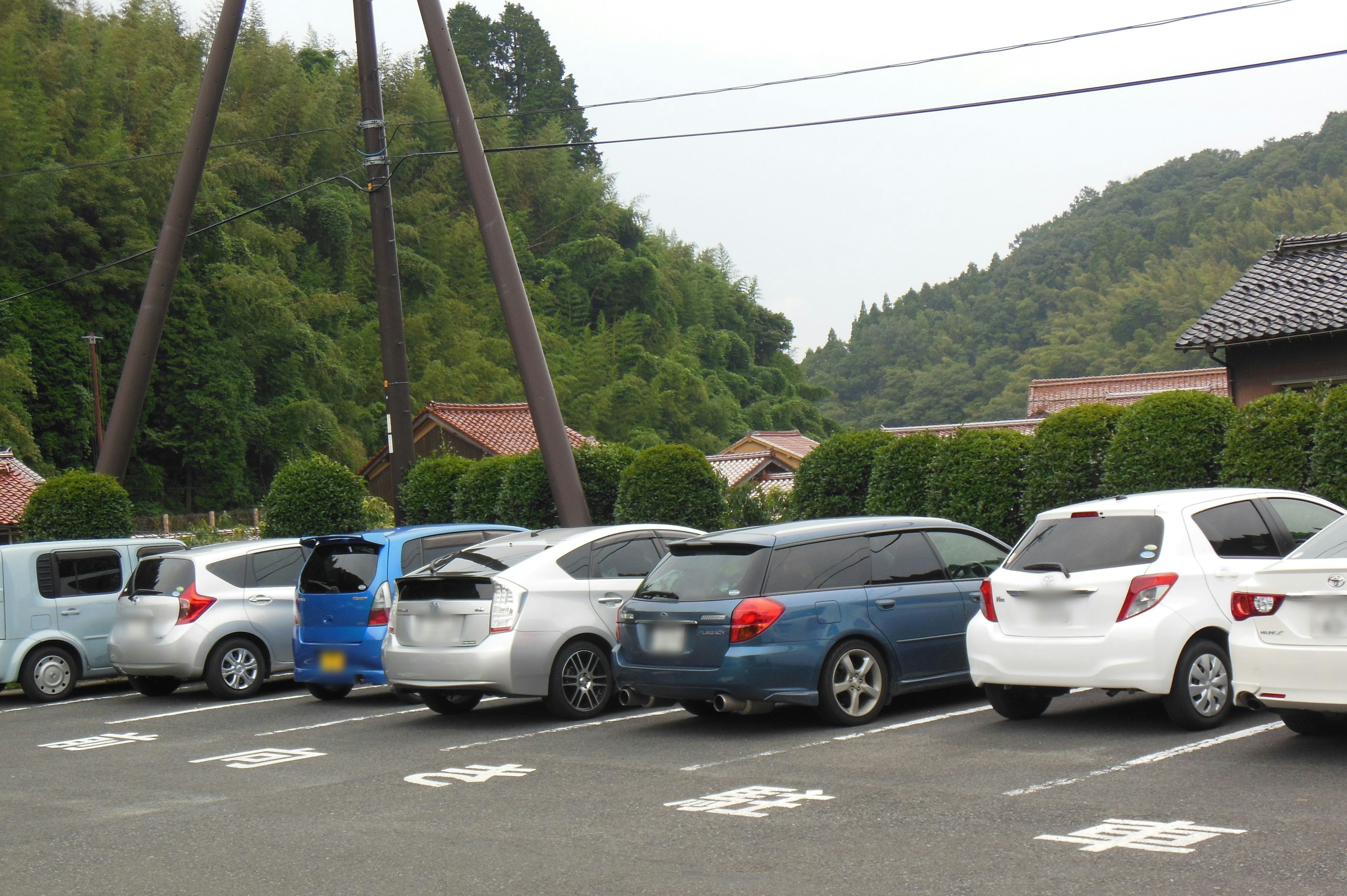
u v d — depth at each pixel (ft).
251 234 221.87
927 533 32.60
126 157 188.55
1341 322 61.72
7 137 165.99
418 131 312.09
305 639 38.19
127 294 189.16
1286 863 16.61
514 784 25.23
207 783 26.91
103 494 63.77
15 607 43.52
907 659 30.73
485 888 17.56
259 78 255.70
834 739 28.32
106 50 203.92
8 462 123.65
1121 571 26.23
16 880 19.29
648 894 16.85
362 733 33.17
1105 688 26.07
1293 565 22.59
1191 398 43.86
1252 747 24.31
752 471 156.46
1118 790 21.47
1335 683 21.79
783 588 29.40
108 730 36.09
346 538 37.93
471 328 265.54
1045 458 47.19
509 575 32.96
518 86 392.47
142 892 18.24
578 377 278.67
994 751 25.75
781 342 425.28
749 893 16.69
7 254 174.19
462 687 32.35
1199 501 27.53
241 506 206.39
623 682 30.83
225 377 200.44
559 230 353.72
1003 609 27.68
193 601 40.96
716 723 31.63
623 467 64.49
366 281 259.39
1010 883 16.46
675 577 30.78
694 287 380.58
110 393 186.39
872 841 19.10
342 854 19.92
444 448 81.92
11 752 32.91
